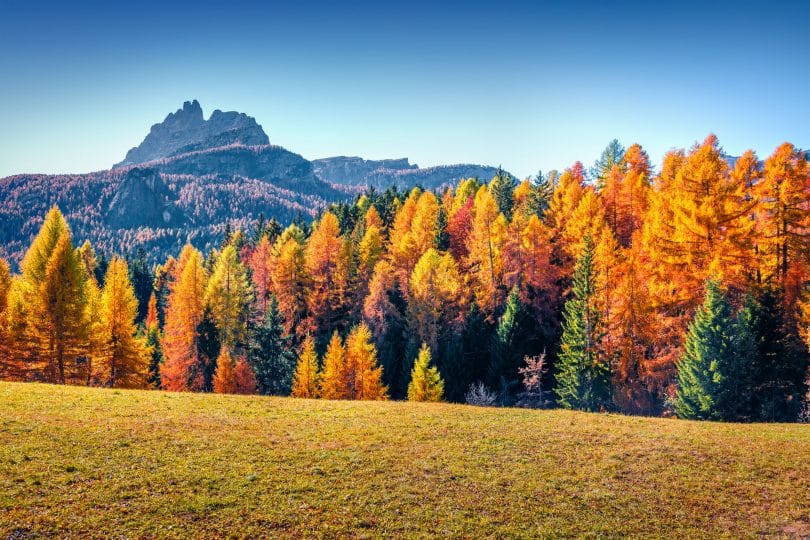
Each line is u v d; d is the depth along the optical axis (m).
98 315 46.22
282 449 20.66
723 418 33.78
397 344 62.97
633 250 46.44
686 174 45.50
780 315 37.25
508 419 26.98
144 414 24.48
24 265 47.25
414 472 18.78
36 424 21.34
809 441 22.72
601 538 14.54
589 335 43.12
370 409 28.69
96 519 14.04
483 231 62.25
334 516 15.14
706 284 36.81
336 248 71.06
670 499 17.03
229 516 14.78
